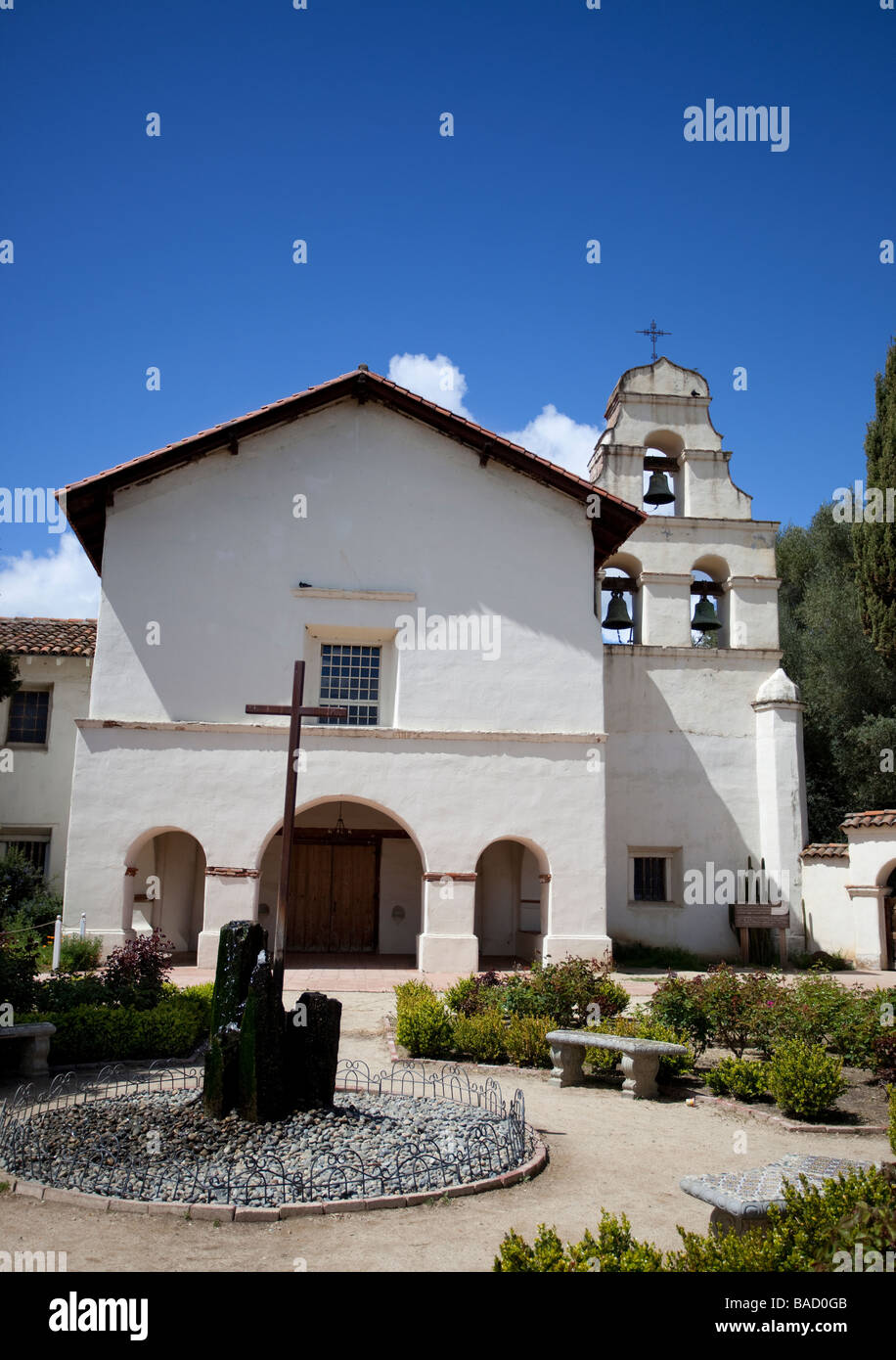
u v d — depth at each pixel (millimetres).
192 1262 5793
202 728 20359
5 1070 10953
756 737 25594
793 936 24062
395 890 25125
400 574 21719
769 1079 10344
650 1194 7355
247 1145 7574
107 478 20375
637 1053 10711
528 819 21047
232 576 21156
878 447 26234
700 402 26938
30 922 21406
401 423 22344
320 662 21781
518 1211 6832
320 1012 8531
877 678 32844
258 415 21125
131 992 13375
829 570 37375
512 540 22234
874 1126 9664
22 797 24500
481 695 21531
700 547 26312
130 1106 8836
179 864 23688
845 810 33906
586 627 22094
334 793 20594
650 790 25047
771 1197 5719
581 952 20734
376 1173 7219
